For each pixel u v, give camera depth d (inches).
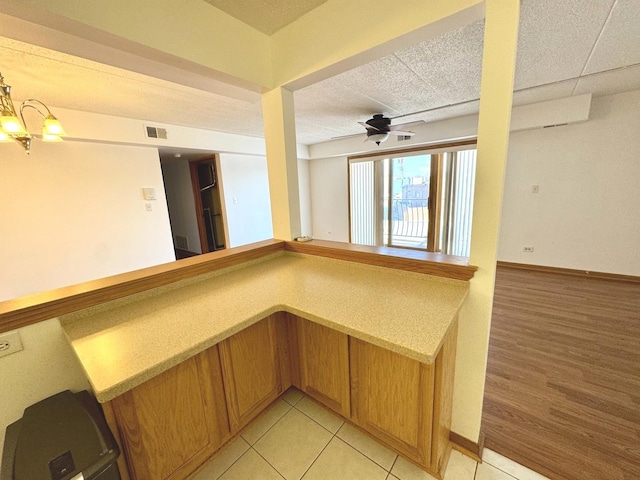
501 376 73.5
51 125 68.5
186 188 228.4
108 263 137.3
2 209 108.5
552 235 150.6
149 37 47.8
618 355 80.4
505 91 41.1
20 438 34.9
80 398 43.3
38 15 38.1
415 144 175.6
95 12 41.5
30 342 41.8
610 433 56.2
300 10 60.2
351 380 54.0
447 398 48.3
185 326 42.6
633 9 59.4
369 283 57.8
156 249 154.3
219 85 74.7
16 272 112.7
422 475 50.2
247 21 63.3
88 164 128.3
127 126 129.4
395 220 214.5
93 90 91.4
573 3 57.7
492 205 45.3
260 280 62.6
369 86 99.3
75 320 45.7
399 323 40.3
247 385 55.7
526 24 65.4
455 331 49.3
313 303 48.7
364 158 215.8
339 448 56.2
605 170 133.4
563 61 85.7
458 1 43.1
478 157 45.1
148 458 41.4
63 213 122.6
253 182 206.4
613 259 137.7
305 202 253.4
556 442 54.7
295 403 68.3
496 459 52.2
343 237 245.8
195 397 46.4
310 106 123.3
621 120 126.4
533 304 114.4
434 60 79.4
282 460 54.0
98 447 33.5
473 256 49.0
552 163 144.7
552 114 129.8
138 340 39.0
